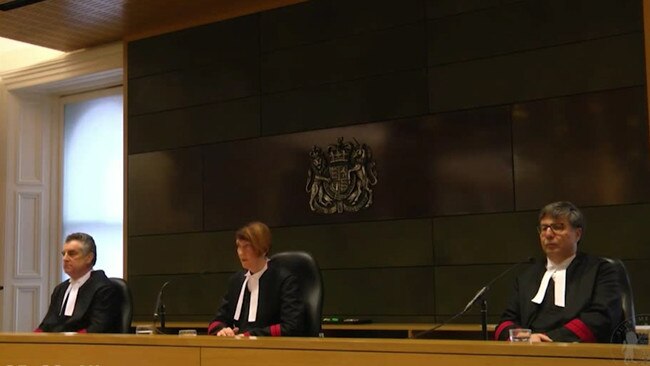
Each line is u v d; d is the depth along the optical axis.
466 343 2.51
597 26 4.87
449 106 5.35
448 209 5.29
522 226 5.01
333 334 5.32
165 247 6.47
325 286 5.71
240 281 4.26
